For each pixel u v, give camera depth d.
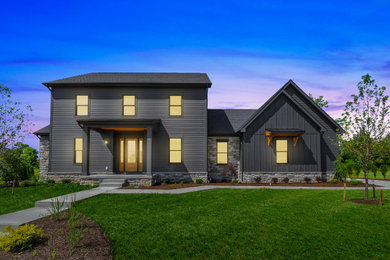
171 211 10.45
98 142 19.80
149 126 18.14
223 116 23.11
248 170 19.00
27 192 15.26
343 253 6.95
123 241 7.45
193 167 19.55
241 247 7.20
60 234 7.66
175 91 19.94
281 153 19.16
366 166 12.19
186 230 8.31
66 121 19.86
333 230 8.35
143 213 10.14
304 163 19.03
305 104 20.56
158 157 19.58
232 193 13.80
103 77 21.23
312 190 14.84
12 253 6.50
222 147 20.86
